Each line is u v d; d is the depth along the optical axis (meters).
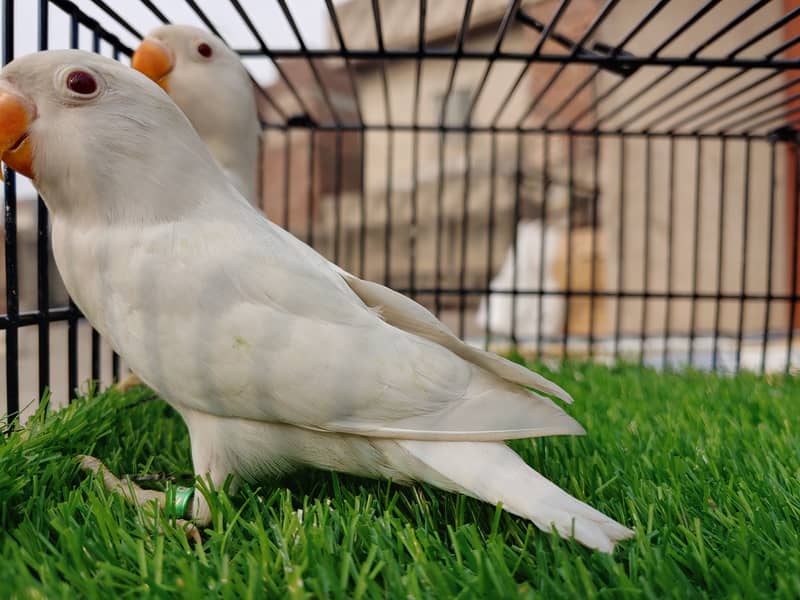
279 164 1.23
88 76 0.11
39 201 0.15
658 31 0.42
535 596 0.09
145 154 0.12
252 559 0.10
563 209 0.81
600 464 0.15
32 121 0.11
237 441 0.12
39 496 0.12
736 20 0.18
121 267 0.11
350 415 0.11
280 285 0.11
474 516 0.12
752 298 0.31
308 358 0.11
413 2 0.91
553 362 0.34
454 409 0.11
